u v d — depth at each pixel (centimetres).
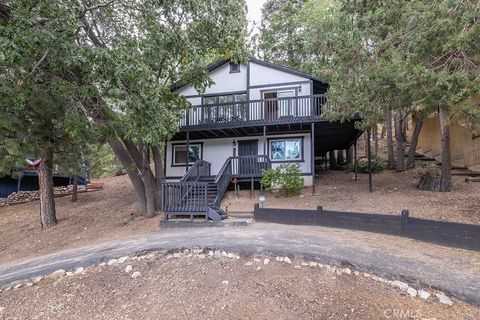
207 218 961
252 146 1589
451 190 1058
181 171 1652
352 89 797
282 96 1534
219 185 1173
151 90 772
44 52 636
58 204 1564
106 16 962
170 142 1683
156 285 495
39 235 1041
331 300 414
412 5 612
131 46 850
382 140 2548
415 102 623
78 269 605
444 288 422
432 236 642
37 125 933
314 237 700
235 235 748
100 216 1215
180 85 1609
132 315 423
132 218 1126
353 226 796
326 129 1412
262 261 543
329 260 530
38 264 704
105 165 2814
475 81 516
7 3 609
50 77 794
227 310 407
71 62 621
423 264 510
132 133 823
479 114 707
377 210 916
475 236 580
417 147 2025
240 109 1449
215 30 1076
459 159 1467
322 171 1902
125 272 557
